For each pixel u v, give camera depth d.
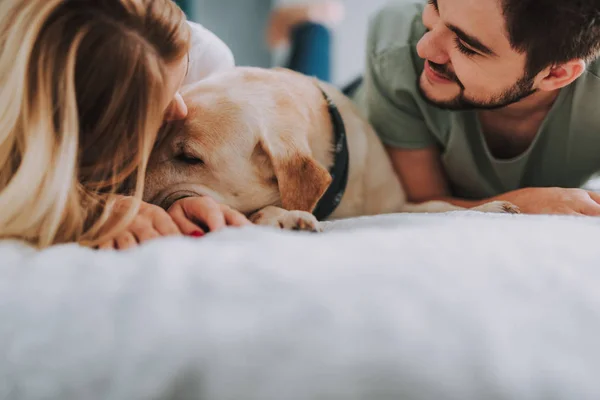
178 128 1.04
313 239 0.67
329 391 0.42
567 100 1.26
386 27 1.48
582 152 1.35
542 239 0.64
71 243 0.71
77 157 0.80
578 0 1.01
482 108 1.21
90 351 0.45
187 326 0.46
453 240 0.63
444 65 1.14
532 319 0.47
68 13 0.78
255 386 0.43
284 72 1.30
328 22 3.57
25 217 0.73
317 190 1.06
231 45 4.29
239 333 0.45
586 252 0.60
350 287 0.49
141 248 0.62
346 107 1.37
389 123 1.46
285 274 0.51
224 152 1.05
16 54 0.76
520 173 1.38
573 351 0.45
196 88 1.12
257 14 4.30
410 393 0.42
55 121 0.76
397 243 0.61
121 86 0.80
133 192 0.93
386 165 1.40
